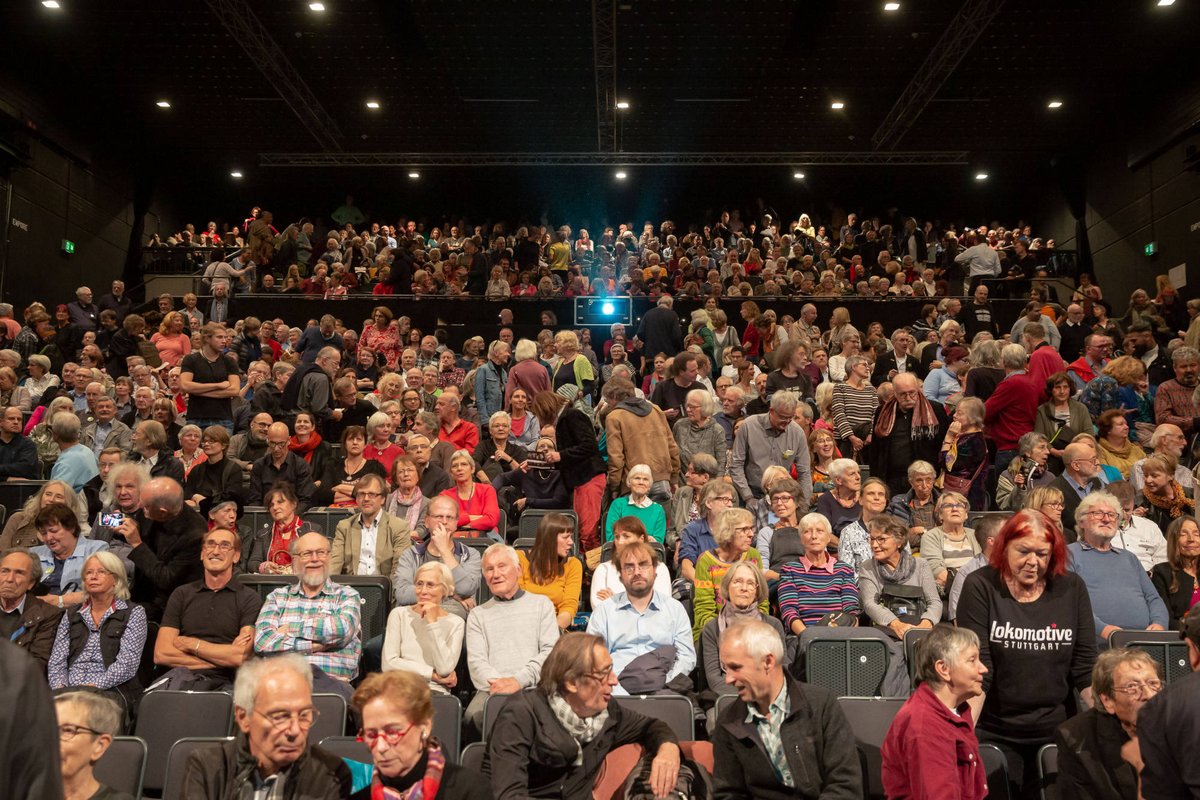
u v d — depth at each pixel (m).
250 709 3.08
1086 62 17.33
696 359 9.86
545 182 24.55
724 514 5.71
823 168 23.33
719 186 24.62
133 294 19.59
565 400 7.95
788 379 9.23
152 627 5.46
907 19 15.80
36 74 17.77
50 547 5.95
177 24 16.25
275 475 7.48
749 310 12.86
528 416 8.56
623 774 3.49
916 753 3.38
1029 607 4.09
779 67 17.70
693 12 15.66
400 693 3.05
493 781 3.41
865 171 23.38
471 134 21.02
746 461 7.41
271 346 13.20
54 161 18.58
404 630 4.88
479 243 19.22
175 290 19.61
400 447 8.09
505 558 4.93
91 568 4.97
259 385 9.52
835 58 17.30
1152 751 2.40
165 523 5.80
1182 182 17.48
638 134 20.98
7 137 16.92
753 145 21.48
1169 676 4.61
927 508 6.73
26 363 13.49
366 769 3.27
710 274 15.66
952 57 16.91
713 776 3.64
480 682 4.75
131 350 12.23
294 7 15.55
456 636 4.89
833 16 15.75
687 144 21.39
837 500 6.79
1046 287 16.53
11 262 17.16
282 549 6.57
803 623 5.33
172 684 4.88
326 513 7.21
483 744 3.90
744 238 20.30
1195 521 5.46
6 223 16.98
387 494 6.81
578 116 20.09
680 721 4.13
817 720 3.57
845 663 4.71
